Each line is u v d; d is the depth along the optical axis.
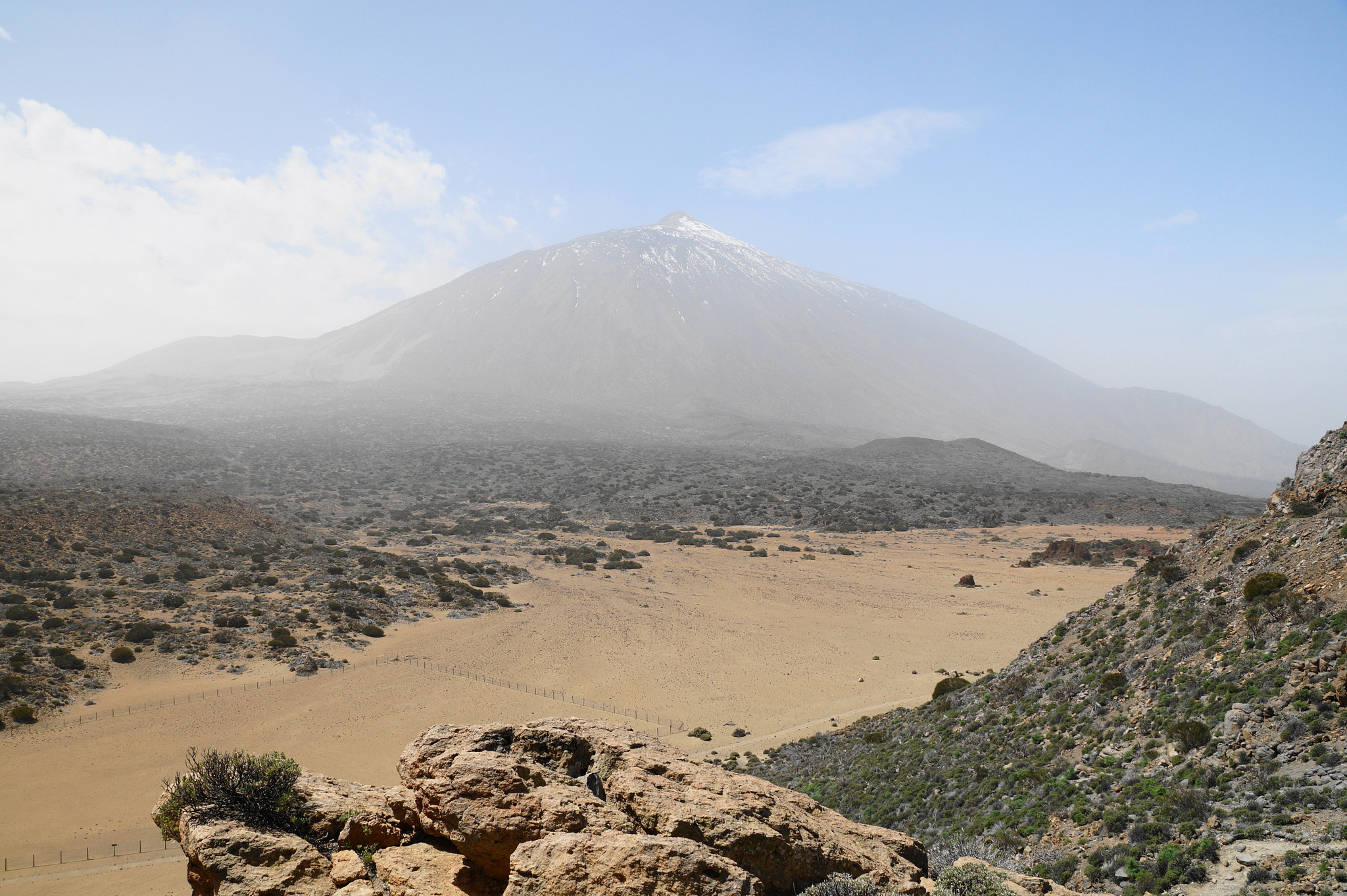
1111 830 20.75
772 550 134.88
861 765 37.41
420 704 59.09
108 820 40.56
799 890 11.27
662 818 11.35
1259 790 19.23
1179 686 26.22
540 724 13.86
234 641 68.69
